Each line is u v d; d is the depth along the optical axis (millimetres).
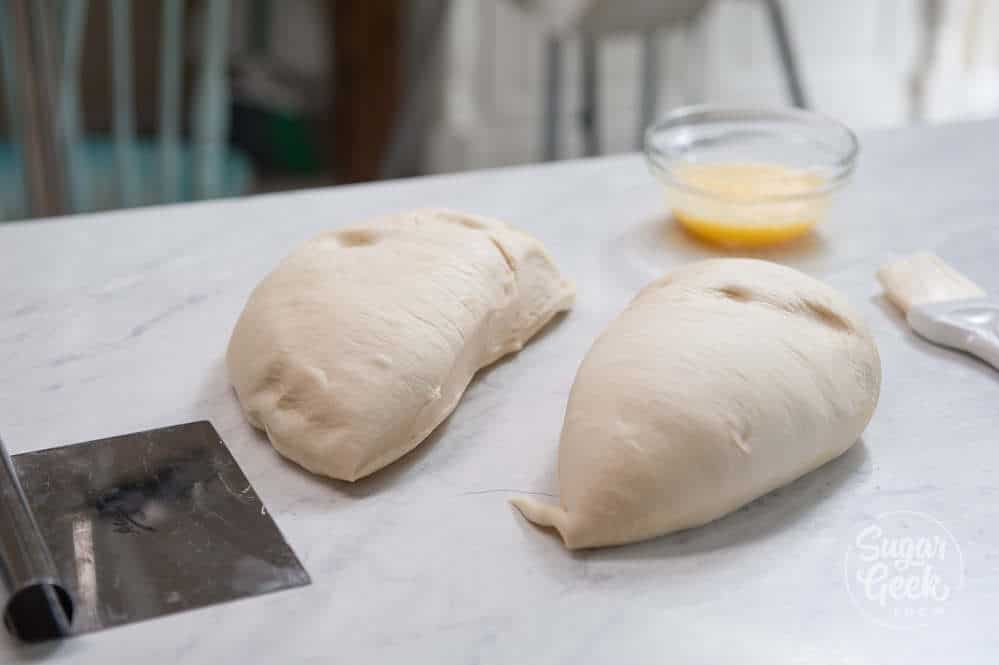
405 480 712
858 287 872
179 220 924
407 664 628
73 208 1279
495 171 1012
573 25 1483
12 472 663
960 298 837
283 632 638
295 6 2004
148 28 1844
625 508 671
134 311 828
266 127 2023
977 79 1976
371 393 705
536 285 811
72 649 627
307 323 729
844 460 732
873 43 2014
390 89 1835
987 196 982
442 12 1783
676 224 941
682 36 1936
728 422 683
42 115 1162
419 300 740
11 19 1133
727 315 727
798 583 667
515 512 696
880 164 1028
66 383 766
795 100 1725
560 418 754
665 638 642
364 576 663
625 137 1995
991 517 703
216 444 725
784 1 1938
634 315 745
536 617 648
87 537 670
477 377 781
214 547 670
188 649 630
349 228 804
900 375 793
